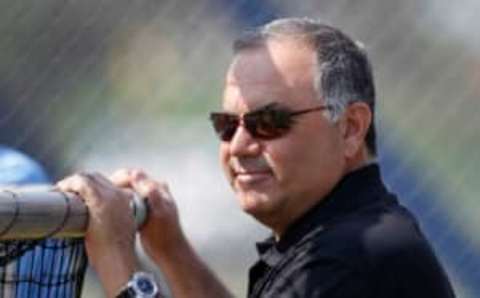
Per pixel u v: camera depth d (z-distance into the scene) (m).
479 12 18.17
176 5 17.28
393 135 18.11
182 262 9.64
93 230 8.07
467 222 17.98
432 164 18.09
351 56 8.89
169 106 17.23
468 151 18.11
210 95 17.23
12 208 7.41
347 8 17.89
